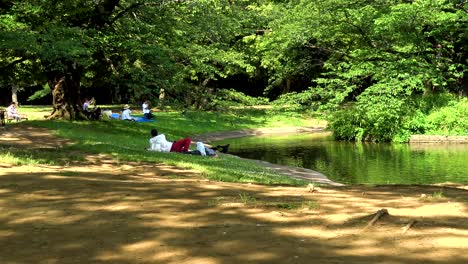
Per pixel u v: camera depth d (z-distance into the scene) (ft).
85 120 83.41
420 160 65.51
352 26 73.92
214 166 45.16
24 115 96.99
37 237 18.26
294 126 123.54
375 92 64.34
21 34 50.93
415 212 22.36
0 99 179.01
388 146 83.25
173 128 102.22
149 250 16.62
